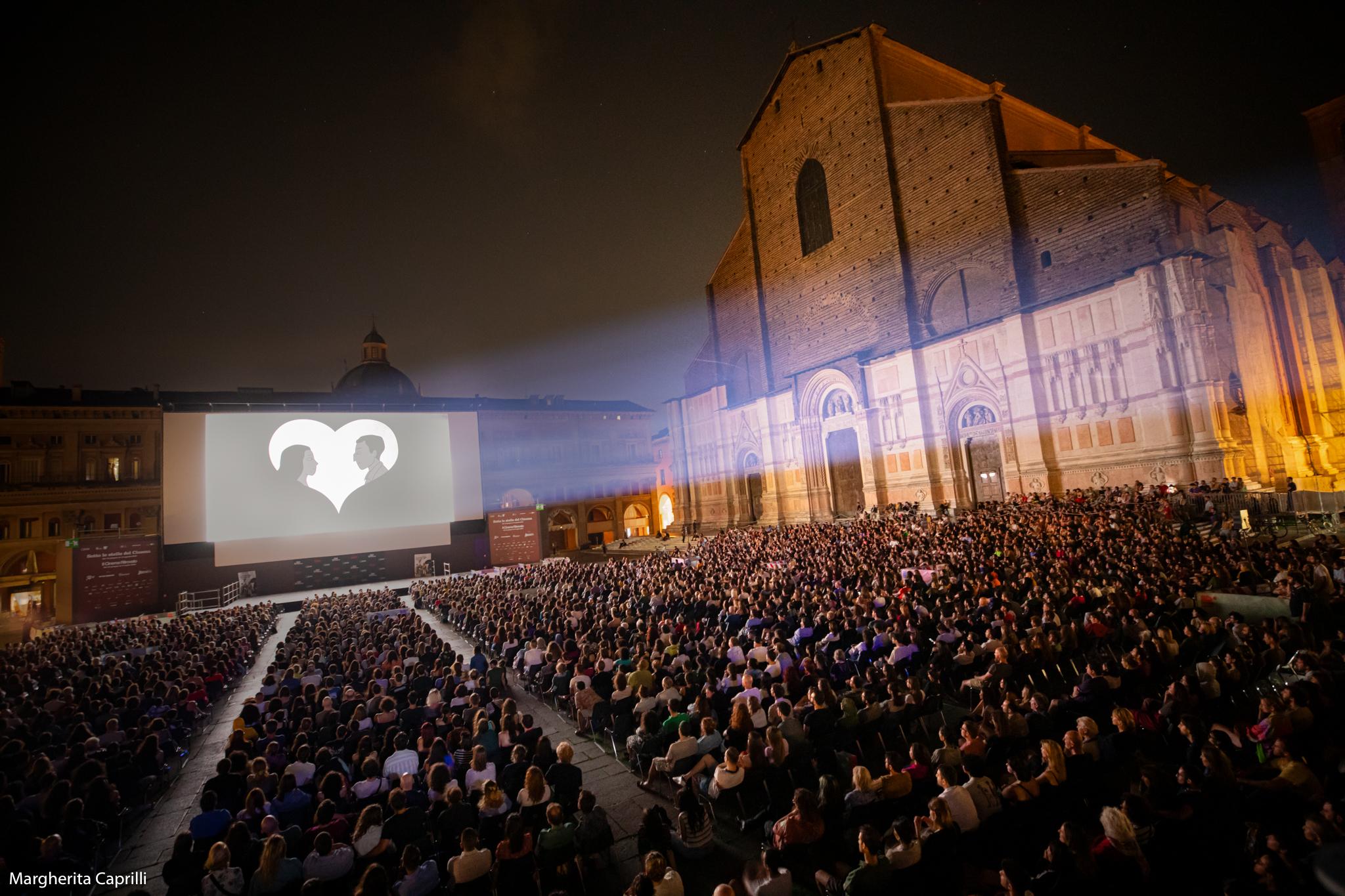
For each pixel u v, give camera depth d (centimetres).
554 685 1395
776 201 5166
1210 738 707
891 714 981
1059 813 713
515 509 5319
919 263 4050
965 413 3741
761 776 864
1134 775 794
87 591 3997
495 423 7006
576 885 760
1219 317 2889
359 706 1134
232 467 4659
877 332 4275
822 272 4722
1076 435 3150
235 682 2012
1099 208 3197
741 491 5519
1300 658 910
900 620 1346
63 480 5234
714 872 770
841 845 751
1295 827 619
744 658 1327
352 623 2344
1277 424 3173
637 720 1123
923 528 2953
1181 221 3039
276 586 4744
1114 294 3008
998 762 809
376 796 885
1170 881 575
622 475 7506
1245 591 1419
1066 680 1213
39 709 1318
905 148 4134
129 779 1026
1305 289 3900
